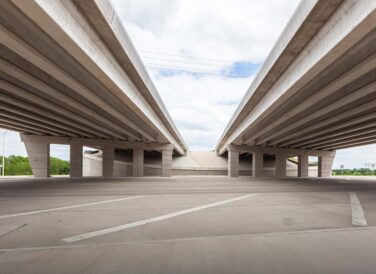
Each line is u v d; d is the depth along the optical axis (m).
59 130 33.56
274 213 9.86
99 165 53.66
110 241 6.16
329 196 15.64
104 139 40.12
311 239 6.38
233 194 16.30
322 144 44.16
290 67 14.23
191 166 58.53
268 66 15.47
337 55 10.12
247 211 10.25
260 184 26.33
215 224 7.97
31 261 4.83
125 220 8.48
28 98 17.72
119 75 15.05
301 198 14.55
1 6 7.91
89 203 12.14
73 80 13.38
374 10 7.22
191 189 19.52
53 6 8.02
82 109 20.47
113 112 21.05
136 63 15.93
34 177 38.16
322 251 5.49
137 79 17.80
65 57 11.37
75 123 28.20
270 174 59.28
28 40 9.60
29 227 7.49
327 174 53.09
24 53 10.20
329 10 9.32
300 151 49.38
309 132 32.34
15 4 7.34
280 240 6.28
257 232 7.05
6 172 60.91
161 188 20.28
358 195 16.30
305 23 10.18
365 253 5.38
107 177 38.94
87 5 9.48
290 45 12.10
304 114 22.08
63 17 8.62
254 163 45.81
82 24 10.00
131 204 11.88
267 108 19.77
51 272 4.32
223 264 4.74
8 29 8.76
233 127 37.53
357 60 10.62
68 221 8.30
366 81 13.28
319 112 20.09
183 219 8.68
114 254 5.23
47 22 8.16
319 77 13.64
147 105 23.86
